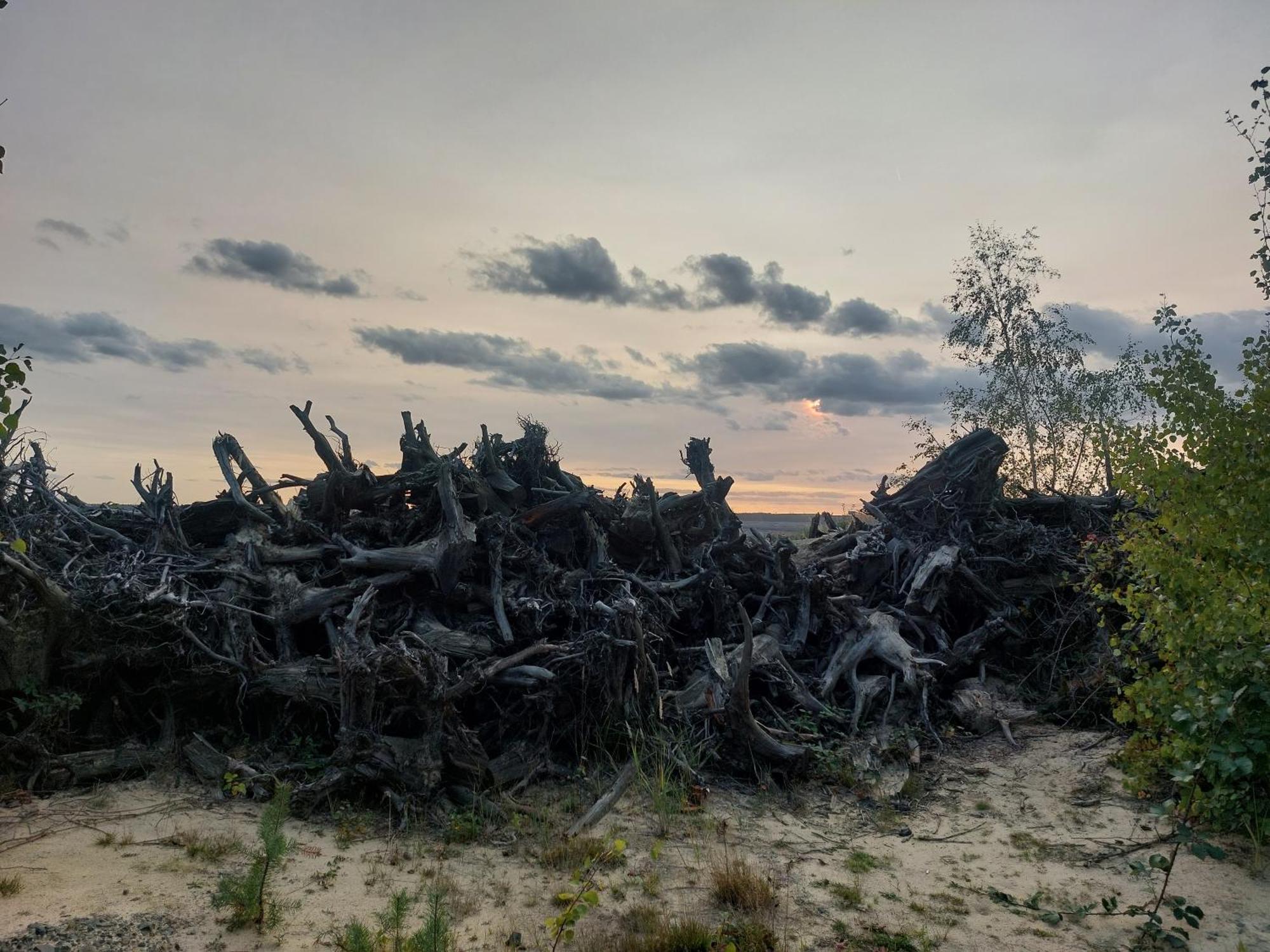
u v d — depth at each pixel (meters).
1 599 10.12
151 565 12.27
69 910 6.80
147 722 11.32
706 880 8.34
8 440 12.13
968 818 10.43
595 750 11.47
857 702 13.55
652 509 15.82
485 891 7.87
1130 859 9.03
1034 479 25.19
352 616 11.52
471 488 14.83
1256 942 7.26
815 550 19.94
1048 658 15.12
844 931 7.38
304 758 10.77
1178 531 9.84
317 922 7.06
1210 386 9.82
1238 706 8.60
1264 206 9.79
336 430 14.91
